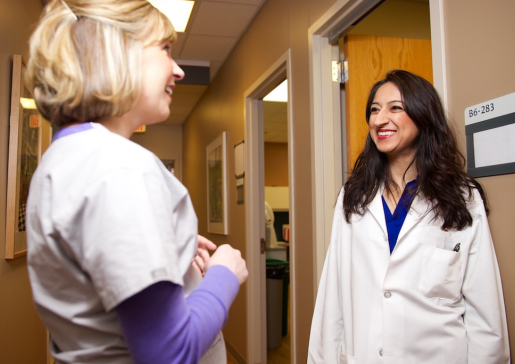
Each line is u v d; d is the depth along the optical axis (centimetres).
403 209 137
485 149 120
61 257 56
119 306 50
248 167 339
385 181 143
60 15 62
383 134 138
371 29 272
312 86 225
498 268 117
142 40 65
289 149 259
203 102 526
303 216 241
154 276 49
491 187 120
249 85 339
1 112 194
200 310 57
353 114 215
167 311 51
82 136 59
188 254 65
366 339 132
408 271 127
